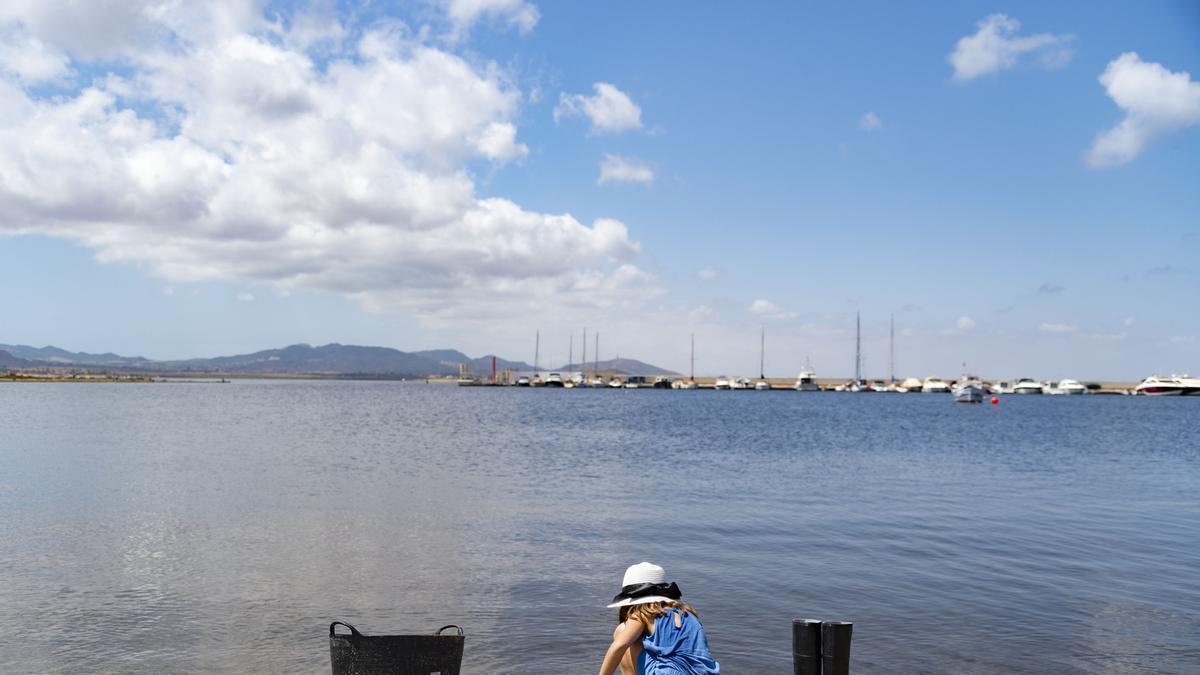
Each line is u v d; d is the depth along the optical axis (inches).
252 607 439.8
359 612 432.5
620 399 6230.3
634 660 228.2
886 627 412.8
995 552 597.9
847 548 607.8
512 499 864.3
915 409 4712.1
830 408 4709.6
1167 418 3718.0
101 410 3196.4
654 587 229.6
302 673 344.2
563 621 418.9
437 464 1255.5
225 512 756.0
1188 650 381.4
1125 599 468.1
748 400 6314.0
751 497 896.3
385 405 4362.7
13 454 1344.7
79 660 357.7
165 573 513.3
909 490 975.6
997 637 398.3
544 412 3673.7
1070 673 352.2
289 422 2536.9
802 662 270.1
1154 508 841.5
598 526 696.4
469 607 443.8
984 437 2191.2
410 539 631.2
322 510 773.9
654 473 1148.5
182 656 363.9
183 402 4197.8
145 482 977.5
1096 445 1902.1
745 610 440.1
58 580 494.0
